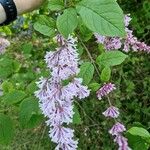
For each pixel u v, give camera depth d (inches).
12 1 9.1
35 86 10.9
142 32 26.8
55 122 9.3
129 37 12.2
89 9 7.5
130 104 25.3
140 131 10.0
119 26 7.3
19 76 13.0
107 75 10.3
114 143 24.0
